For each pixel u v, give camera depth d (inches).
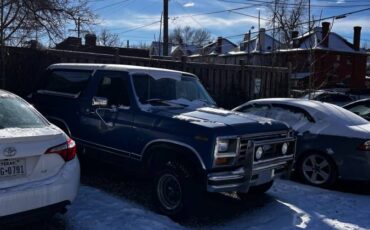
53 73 305.3
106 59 431.2
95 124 254.2
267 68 569.3
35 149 163.6
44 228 185.3
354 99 889.5
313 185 296.0
